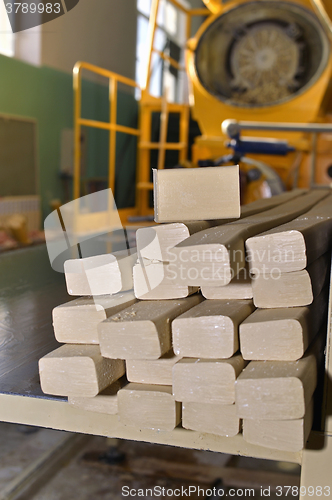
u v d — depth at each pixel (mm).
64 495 1600
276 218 982
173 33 6414
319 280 874
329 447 787
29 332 1255
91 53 4852
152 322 729
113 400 808
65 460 1819
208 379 717
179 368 730
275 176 2721
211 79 3766
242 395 688
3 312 1425
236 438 789
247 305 796
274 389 674
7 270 2037
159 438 825
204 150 3740
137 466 1798
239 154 2730
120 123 5469
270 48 3639
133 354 747
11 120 4047
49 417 887
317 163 3430
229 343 718
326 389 786
